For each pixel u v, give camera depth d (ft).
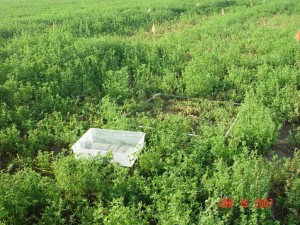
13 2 96.89
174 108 26.89
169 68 32.99
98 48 37.65
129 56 36.24
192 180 16.72
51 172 19.20
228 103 26.68
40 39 40.19
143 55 36.91
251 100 24.64
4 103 25.22
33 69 31.68
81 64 32.68
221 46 39.24
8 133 21.52
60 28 51.21
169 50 37.47
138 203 15.96
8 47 37.68
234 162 17.98
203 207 16.43
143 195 16.78
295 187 16.62
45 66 32.78
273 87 26.99
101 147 21.01
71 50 36.45
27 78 30.30
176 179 16.63
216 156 18.99
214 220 14.46
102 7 74.95
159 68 33.06
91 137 21.56
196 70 30.81
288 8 67.31
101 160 18.45
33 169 19.76
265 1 78.74
